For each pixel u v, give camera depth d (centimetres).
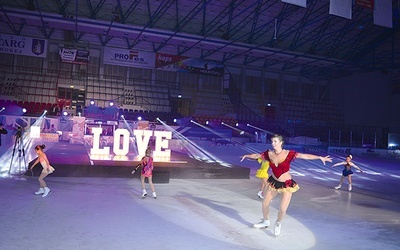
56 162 1153
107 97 3503
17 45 3278
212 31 3394
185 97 3894
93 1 2972
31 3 2680
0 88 3162
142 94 3669
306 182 1368
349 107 4316
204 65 3931
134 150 2038
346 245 555
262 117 4081
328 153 3412
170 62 3797
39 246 467
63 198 786
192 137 3103
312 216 757
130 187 988
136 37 3294
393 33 3419
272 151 579
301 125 4047
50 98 3319
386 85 3812
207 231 584
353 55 3869
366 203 964
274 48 3453
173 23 3278
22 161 1395
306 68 4322
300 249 521
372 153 3497
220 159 2195
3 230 529
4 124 2481
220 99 4034
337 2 2144
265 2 3020
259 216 713
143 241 512
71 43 3497
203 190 1012
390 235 631
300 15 3334
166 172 1103
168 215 681
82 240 502
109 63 3597
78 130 2628
